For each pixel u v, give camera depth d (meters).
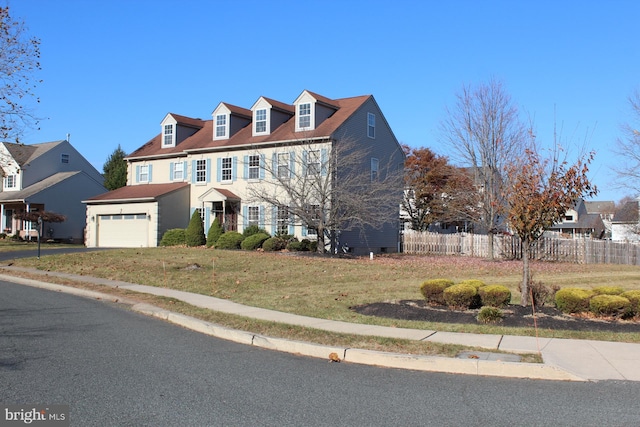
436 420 5.86
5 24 24.72
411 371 8.09
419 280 18.73
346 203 28.77
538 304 12.41
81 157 51.50
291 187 29.30
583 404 6.46
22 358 8.20
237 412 6.02
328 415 5.98
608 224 68.56
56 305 13.66
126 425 5.53
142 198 35.12
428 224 45.34
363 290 15.88
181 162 37.47
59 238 45.28
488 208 31.50
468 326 10.57
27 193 44.00
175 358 8.57
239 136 35.22
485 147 32.06
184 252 27.50
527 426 5.70
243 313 12.20
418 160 44.56
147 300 14.25
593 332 9.95
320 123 32.22
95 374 7.44
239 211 34.28
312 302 13.68
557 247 32.19
